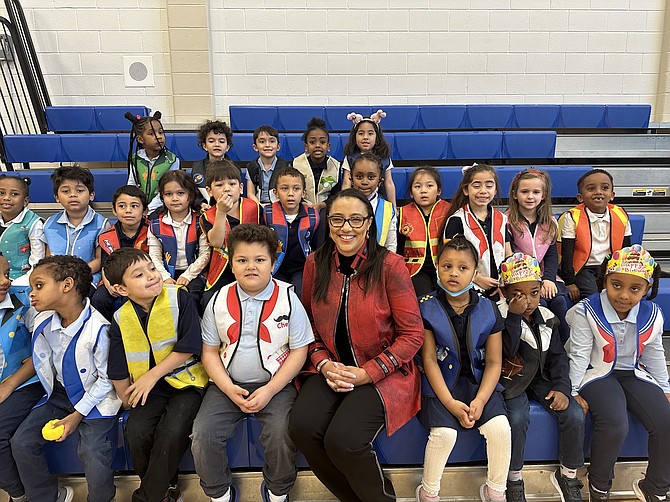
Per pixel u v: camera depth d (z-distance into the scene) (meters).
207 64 3.69
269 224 1.96
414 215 2.14
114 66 3.73
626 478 1.56
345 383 1.36
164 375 1.45
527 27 3.81
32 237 2.11
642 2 3.79
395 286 1.44
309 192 2.55
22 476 1.39
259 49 3.79
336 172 2.58
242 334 1.44
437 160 3.17
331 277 1.46
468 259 1.46
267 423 1.38
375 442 1.49
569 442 1.44
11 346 1.52
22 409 1.45
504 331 1.53
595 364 1.54
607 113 3.50
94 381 1.45
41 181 2.74
